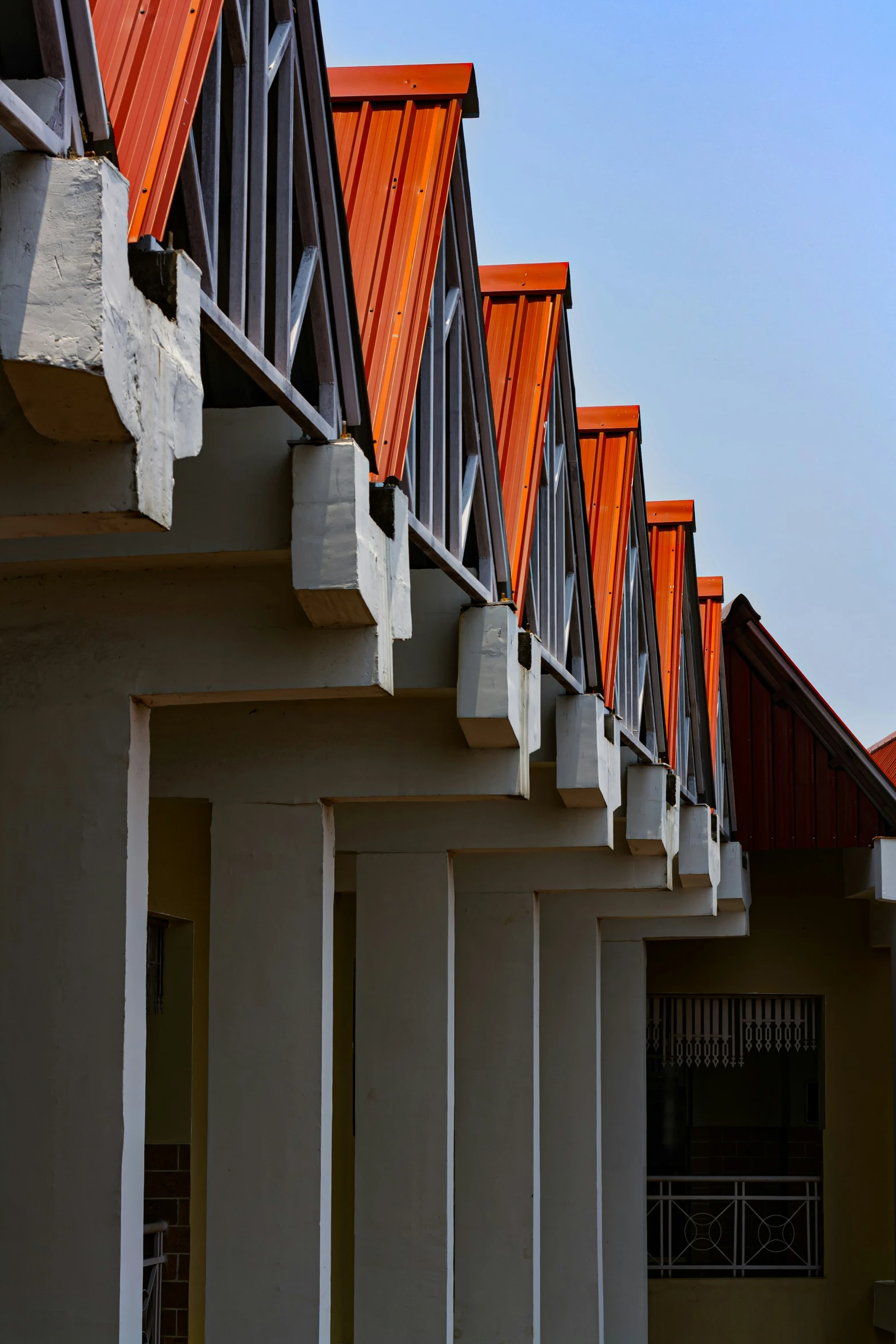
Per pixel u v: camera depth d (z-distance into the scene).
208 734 6.69
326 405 4.64
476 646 6.36
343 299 4.63
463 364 6.20
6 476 3.19
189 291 3.33
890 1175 16.09
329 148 4.50
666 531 12.19
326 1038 6.33
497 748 6.61
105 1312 4.56
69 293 2.93
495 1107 9.37
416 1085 7.76
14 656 4.97
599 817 8.16
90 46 3.06
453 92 5.85
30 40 3.00
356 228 5.57
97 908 4.77
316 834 6.53
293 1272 6.10
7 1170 4.64
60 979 4.74
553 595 7.79
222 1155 6.21
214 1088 6.27
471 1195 9.27
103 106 3.10
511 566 6.93
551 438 7.75
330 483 4.59
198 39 3.48
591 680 8.31
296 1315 6.07
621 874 9.99
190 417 3.35
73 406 3.02
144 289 3.20
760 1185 18.88
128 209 3.06
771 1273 16.38
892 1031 14.47
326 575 4.58
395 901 8.04
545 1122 11.51
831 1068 16.34
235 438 4.70
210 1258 6.14
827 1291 15.98
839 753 15.49
